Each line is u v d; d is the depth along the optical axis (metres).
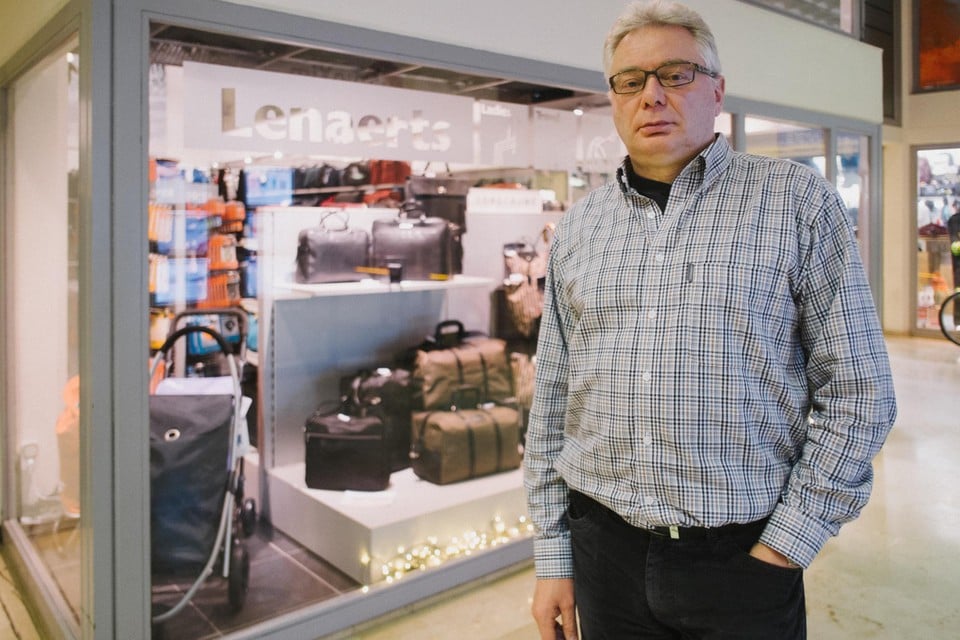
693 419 1.17
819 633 2.64
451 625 2.67
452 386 3.45
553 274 1.46
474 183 3.65
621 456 1.25
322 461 3.10
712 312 1.17
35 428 2.88
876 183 5.36
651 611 1.25
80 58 2.08
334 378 3.36
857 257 1.15
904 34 9.01
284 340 3.17
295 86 2.60
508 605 2.82
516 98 3.27
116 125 2.03
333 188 3.20
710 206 1.22
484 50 2.83
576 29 3.15
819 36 4.72
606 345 1.28
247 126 2.49
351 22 2.46
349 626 2.61
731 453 1.17
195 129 2.37
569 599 1.41
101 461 2.06
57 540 2.57
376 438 3.15
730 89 4.07
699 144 1.25
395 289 3.47
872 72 5.26
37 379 2.83
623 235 1.30
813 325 1.16
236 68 2.45
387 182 3.38
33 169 2.76
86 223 2.04
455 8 2.73
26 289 2.92
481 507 3.15
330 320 3.32
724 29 4.01
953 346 8.52
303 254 3.16
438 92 3.00
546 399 1.47
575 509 1.38
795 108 4.52
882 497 3.95
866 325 1.13
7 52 2.92
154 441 2.35
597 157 3.62
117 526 2.09
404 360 3.56
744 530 1.18
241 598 2.58
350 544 2.87
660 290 1.22
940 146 8.91
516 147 3.27
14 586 3.05
